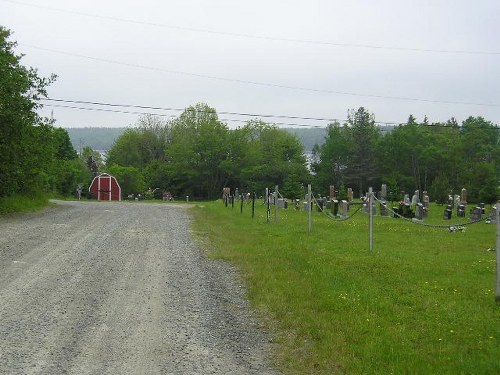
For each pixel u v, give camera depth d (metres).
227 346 6.91
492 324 7.83
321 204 31.20
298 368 6.20
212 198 76.50
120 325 7.58
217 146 74.00
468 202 54.47
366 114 75.25
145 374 5.85
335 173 79.00
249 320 8.12
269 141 84.06
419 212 25.78
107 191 62.12
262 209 32.50
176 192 77.06
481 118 85.81
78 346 6.65
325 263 12.42
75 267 11.57
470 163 67.25
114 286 9.95
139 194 67.19
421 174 70.94
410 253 14.46
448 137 73.75
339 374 6.02
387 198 45.94
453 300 9.22
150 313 8.26
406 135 69.44
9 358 6.15
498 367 6.07
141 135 91.69
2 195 26.05
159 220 23.42
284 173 75.00
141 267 11.90
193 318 8.10
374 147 73.25
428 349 6.75
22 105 24.58
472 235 19.39
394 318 8.08
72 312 8.13
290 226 21.08
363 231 19.91
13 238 15.59
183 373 5.92
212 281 10.77
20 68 25.53
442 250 15.39
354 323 7.76
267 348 6.88
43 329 7.27
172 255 13.70
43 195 34.19
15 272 10.84
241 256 13.49
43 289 9.49
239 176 75.44
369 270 11.68
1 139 24.20
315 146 94.56
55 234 16.86
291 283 10.33
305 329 7.51
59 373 5.77
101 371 5.88
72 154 72.69
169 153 77.25
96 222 21.30
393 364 6.20
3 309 8.14
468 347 6.83
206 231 19.44
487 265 12.69
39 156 29.16
